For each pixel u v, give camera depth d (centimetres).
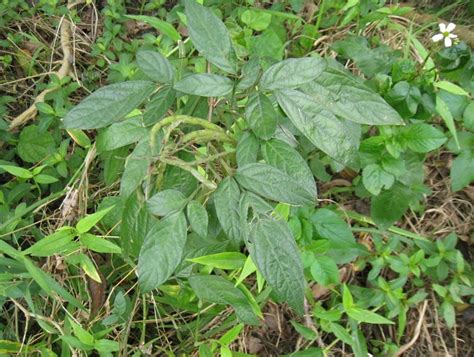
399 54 83
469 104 73
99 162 78
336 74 46
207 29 45
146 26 98
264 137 44
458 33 98
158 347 67
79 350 61
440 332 75
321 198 81
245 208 43
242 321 58
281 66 44
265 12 83
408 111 72
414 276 77
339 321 75
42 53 94
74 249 59
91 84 91
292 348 74
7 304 70
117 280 70
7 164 76
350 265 76
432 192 83
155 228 44
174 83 48
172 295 65
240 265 58
